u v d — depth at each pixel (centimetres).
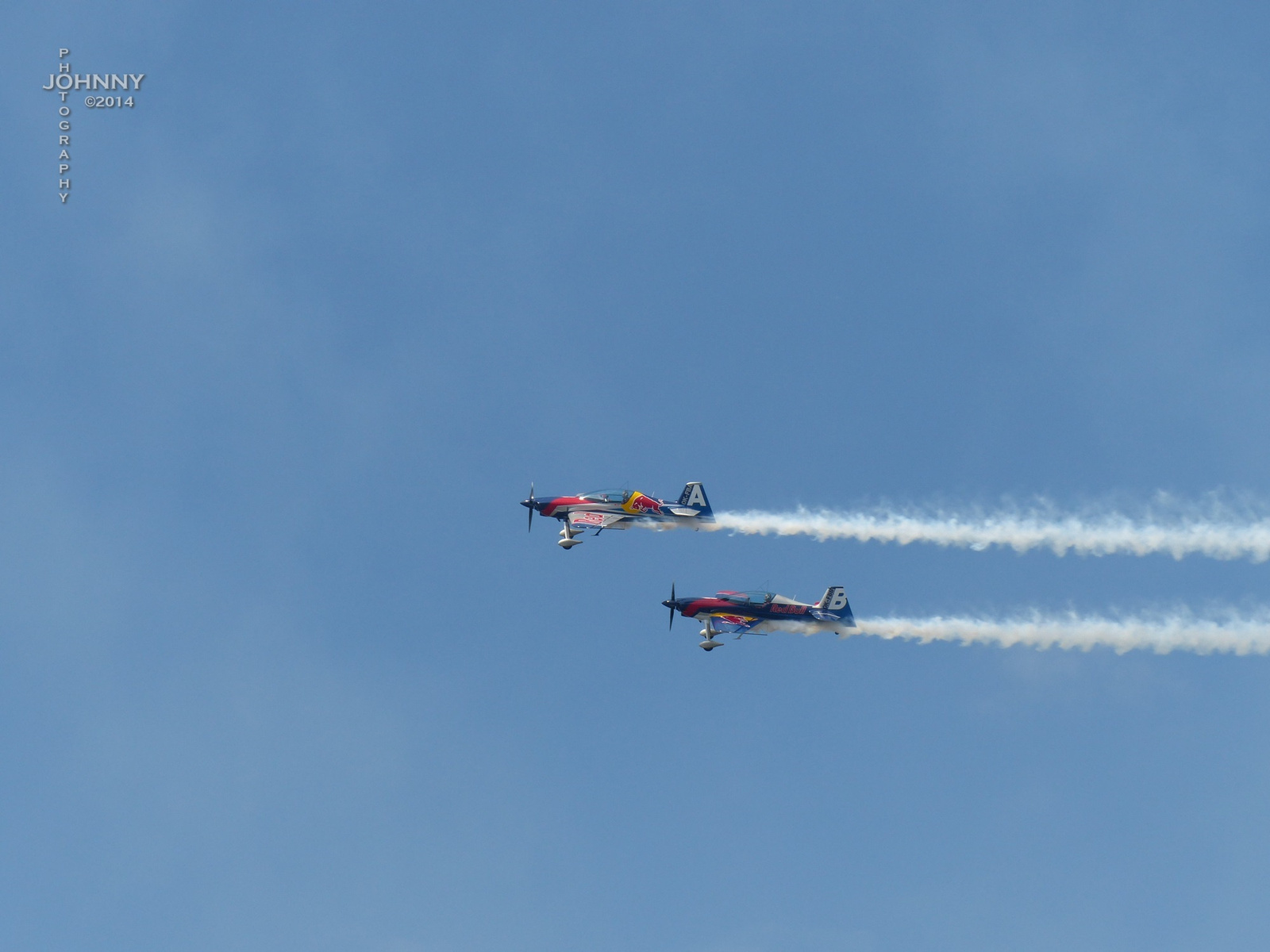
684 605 17875
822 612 17525
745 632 17562
